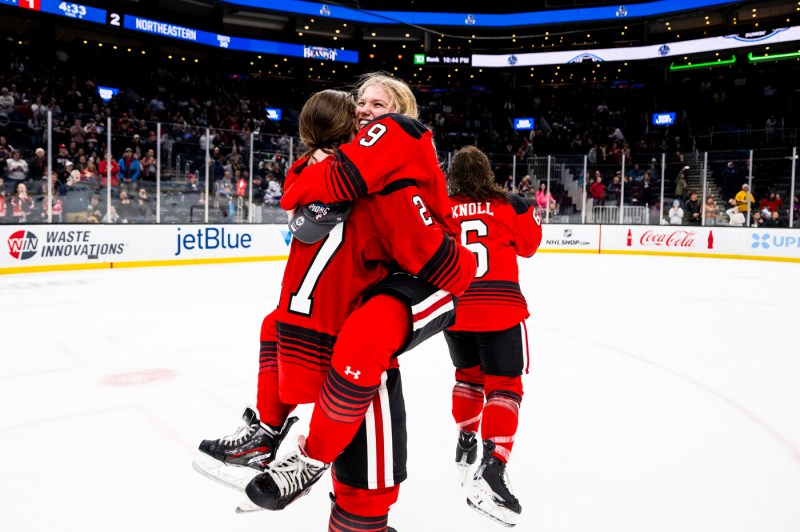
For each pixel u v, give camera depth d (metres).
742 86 25.05
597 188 17.81
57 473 2.60
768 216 15.96
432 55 25.94
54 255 10.41
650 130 25.12
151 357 4.70
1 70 18.30
